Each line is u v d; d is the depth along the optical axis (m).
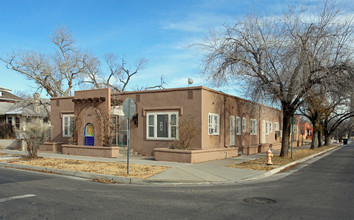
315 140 32.62
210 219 6.04
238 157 19.56
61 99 23.02
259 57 17.00
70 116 22.36
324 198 8.00
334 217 6.20
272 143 30.92
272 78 16.62
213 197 8.13
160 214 6.38
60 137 22.88
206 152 16.52
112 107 19.75
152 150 18.52
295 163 16.91
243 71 16.86
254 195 8.41
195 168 13.12
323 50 15.75
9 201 7.41
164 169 12.71
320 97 17.00
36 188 9.18
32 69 31.98
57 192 8.62
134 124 19.39
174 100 17.95
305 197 8.12
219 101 19.75
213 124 18.75
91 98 19.58
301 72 15.86
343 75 15.38
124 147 19.62
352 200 7.75
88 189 9.19
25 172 12.80
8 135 31.58
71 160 16.14
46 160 16.12
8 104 40.62
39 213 6.34
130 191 8.95
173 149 15.98
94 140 19.44
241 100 23.77
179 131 16.69
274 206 7.12
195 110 17.30
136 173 11.77
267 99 17.66
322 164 17.05
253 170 13.09
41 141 17.19
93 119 19.66
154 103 18.66
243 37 16.89
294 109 17.91
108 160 16.22
